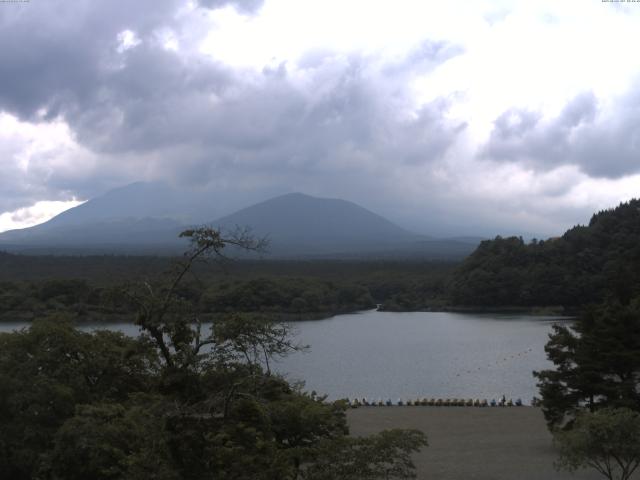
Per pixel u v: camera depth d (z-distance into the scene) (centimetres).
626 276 9606
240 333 2236
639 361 4388
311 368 9588
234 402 2192
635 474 3750
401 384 8344
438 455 4438
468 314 19100
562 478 3825
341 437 2369
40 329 3550
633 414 3100
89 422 2712
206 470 2053
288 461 2247
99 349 3538
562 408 4547
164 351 2277
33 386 3272
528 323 16025
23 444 3166
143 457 2025
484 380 8569
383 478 2603
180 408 2089
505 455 4409
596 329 4541
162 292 2375
